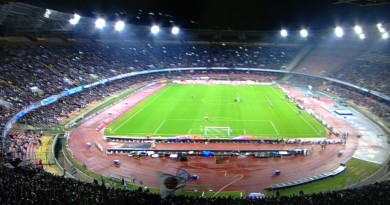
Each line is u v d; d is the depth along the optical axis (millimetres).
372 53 119625
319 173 48188
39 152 51875
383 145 59656
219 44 152125
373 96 92000
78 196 28609
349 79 106438
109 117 75312
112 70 110875
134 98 95562
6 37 94125
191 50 147000
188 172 48344
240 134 63469
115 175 47156
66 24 106250
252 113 78750
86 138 61969
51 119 69688
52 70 91625
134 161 52094
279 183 45156
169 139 59812
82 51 113250
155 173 48062
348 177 46844
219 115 76812
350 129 68688
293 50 145750
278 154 54156
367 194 28453
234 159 53031
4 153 46875
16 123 63406
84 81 94812
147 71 124688
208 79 128375
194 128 66938
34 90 77688
